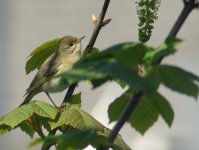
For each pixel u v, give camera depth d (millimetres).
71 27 23469
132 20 23406
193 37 22344
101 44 23062
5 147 20828
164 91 19375
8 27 23688
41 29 23672
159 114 4508
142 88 3541
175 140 18500
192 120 18891
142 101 4480
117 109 4395
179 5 23141
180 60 21500
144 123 4535
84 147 3932
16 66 23125
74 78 3508
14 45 23438
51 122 5816
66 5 23953
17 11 23953
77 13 23734
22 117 5742
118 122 4008
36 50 6535
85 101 19469
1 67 23031
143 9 4922
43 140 3908
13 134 20984
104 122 18016
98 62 3645
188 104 19062
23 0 24062
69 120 5582
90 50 5980
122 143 5457
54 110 5844
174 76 3793
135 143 18047
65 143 3953
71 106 5777
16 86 22750
